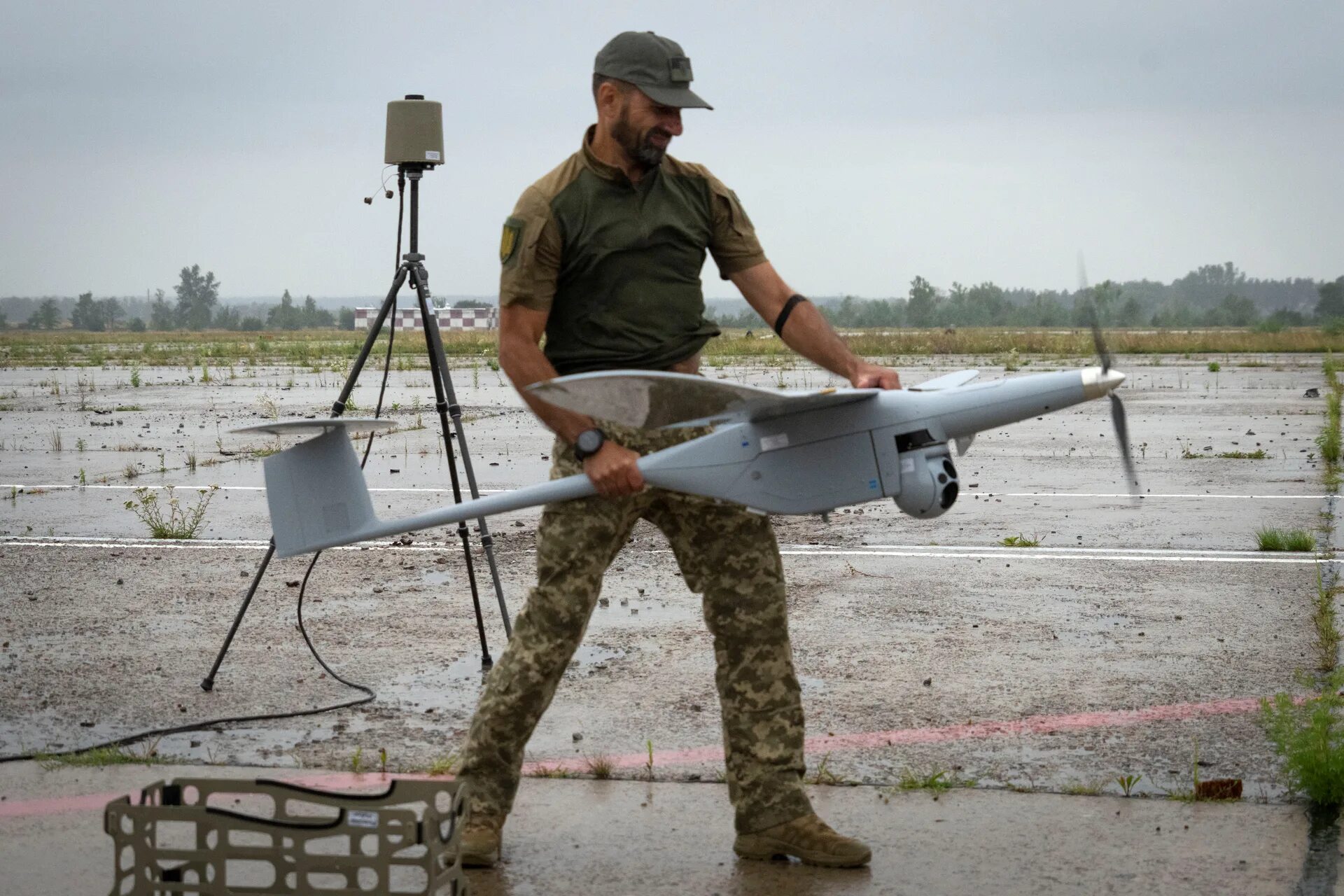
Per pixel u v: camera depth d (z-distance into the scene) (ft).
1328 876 10.84
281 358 130.82
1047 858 11.30
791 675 11.47
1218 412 57.82
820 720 15.28
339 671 17.61
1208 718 15.17
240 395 75.05
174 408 65.21
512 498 11.10
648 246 11.20
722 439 10.91
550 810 12.60
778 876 11.05
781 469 10.89
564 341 11.45
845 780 13.26
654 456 10.88
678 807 12.66
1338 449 40.70
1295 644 18.48
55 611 20.98
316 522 11.78
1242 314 534.78
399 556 25.64
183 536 27.96
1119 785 13.04
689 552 11.50
